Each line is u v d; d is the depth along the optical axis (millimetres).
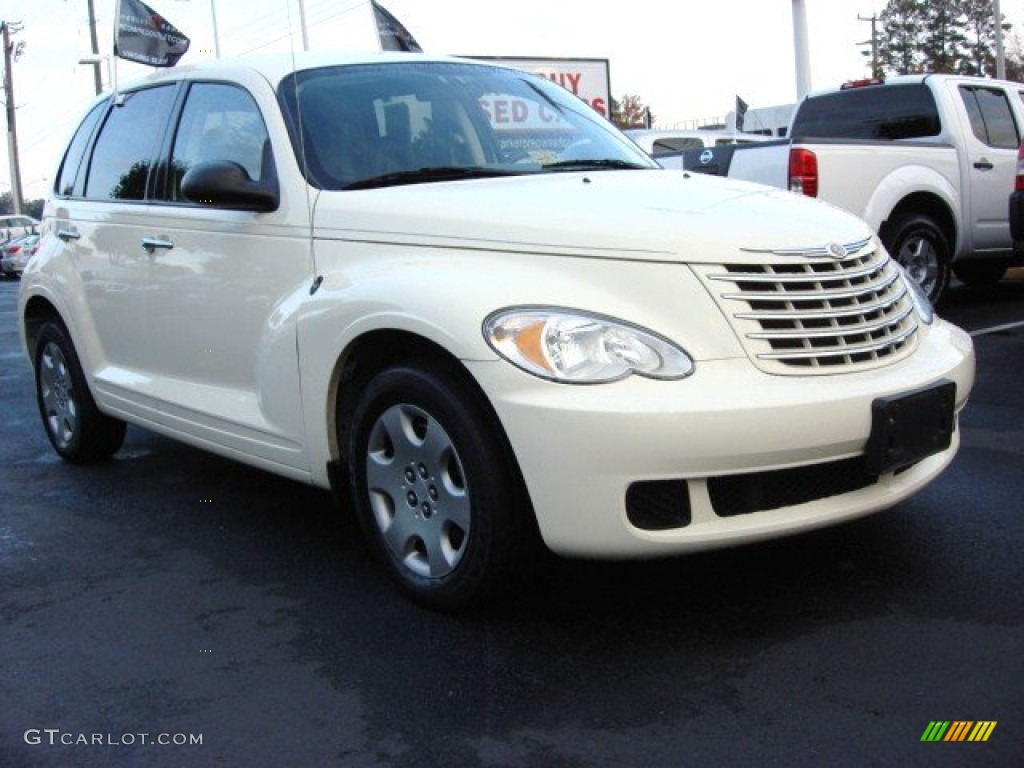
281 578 3922
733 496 3104
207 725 2885
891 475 3381
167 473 5496
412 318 3246
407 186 3852
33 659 3342
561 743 2691
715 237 3221
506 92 4645
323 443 3775
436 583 3424
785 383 3088
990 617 3246
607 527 2979
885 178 8516
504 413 3033
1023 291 10812
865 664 3000
